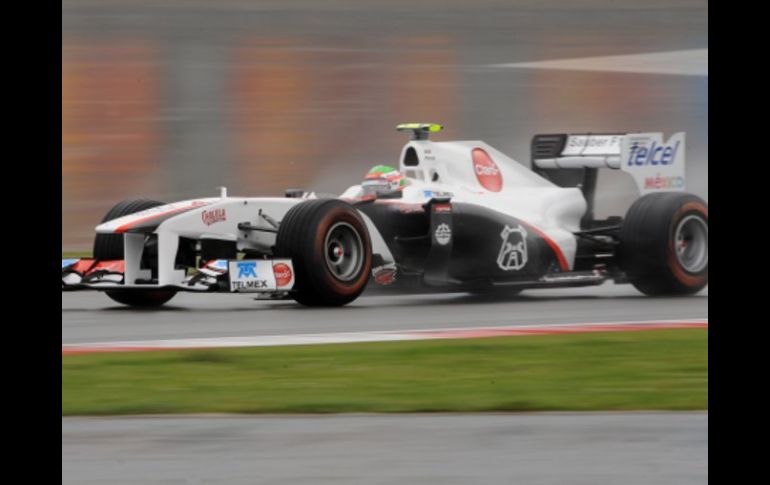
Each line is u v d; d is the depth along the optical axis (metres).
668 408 19.42
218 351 25.22
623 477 15.01
